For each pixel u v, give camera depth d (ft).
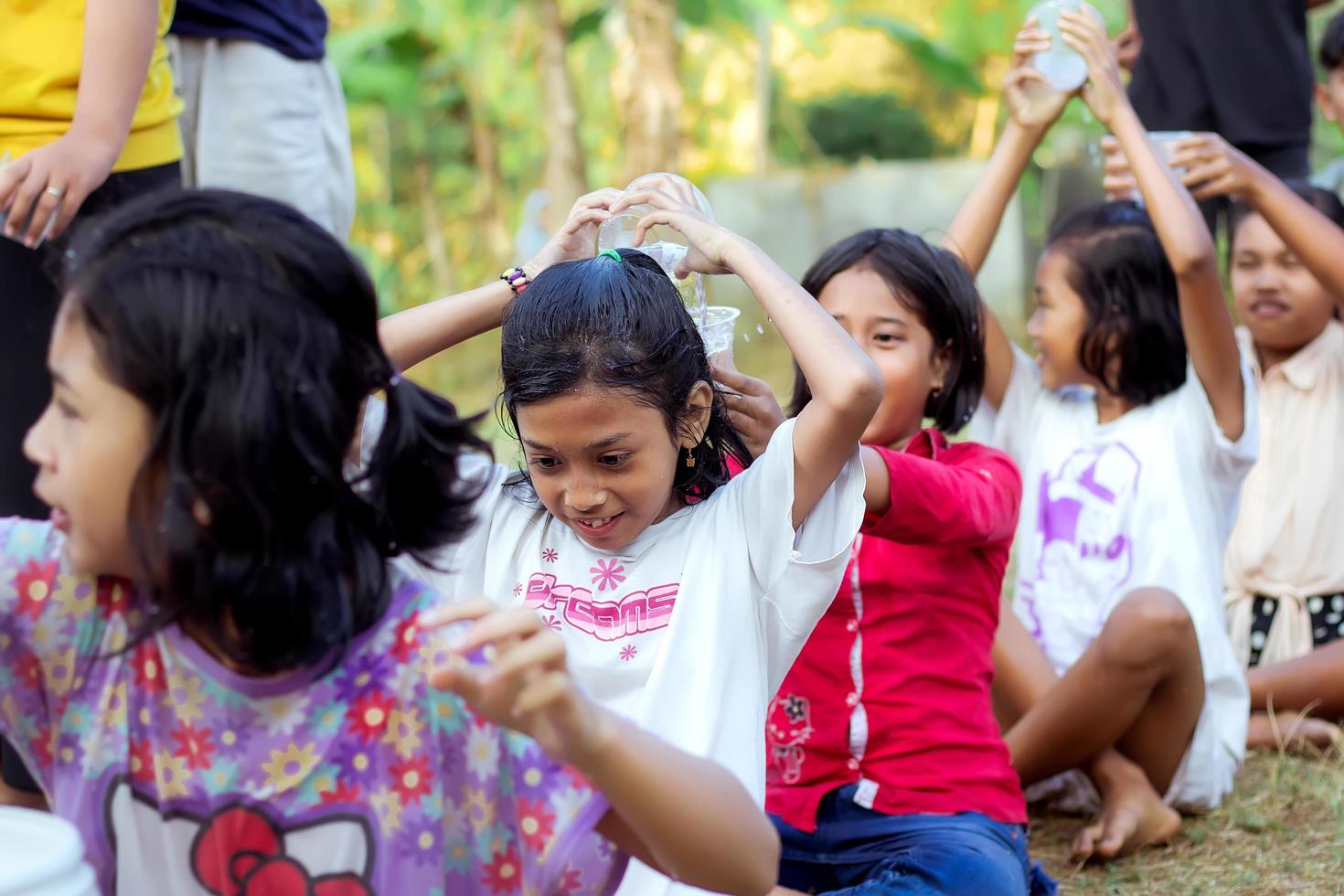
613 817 4.31
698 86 27.96
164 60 8.70
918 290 7.40
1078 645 9.50
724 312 6.76
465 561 6.29
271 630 4.08
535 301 5.76
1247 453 9.47
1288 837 8.51
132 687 4.36
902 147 29.78
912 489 6.53
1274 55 12.87
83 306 4.00
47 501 4.20
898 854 6.81
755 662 5.87
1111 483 9.44
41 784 4.62
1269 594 11.04
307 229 4.15
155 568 4.00
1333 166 15.03
